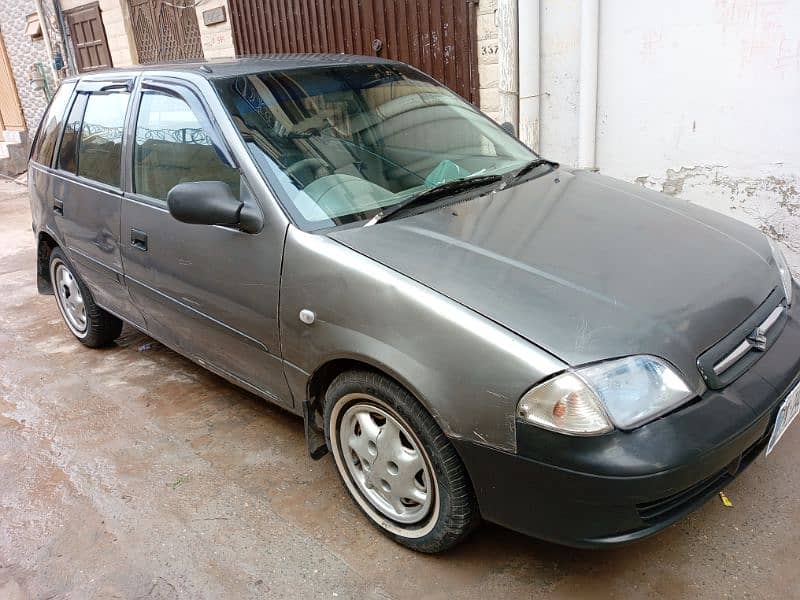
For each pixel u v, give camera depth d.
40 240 4.59
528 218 2.67
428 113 3.40
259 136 2.87
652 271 2.31
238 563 2.55
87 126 3.96
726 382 2.09
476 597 2.29
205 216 2.64
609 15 4.66
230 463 3.16
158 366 4.28
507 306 2.11
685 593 2.23
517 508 2.11
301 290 2.53
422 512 2.40
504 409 2.00
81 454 3.35
